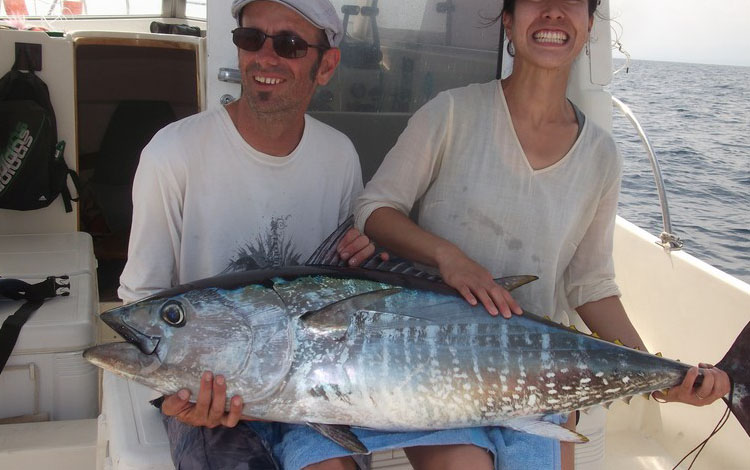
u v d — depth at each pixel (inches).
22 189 146.6
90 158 197.2
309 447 69.8
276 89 81.2
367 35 116.5
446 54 119.0
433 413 69.9
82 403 117.6
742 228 355.9
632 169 494.6
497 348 71.2
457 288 74.5
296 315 67.4
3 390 114.3
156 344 65.7
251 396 66.8
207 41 109.9
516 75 85.9
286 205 88.7
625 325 92.5
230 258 87.1
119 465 77.7
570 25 81.0
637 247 143.6
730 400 75.5
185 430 74.7
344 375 67.4
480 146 86.8
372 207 88.0
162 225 84.0
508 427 75.3
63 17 211.3
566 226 87.1
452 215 88.0
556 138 86.6
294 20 80.2
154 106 195.9
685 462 124.1
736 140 669.9
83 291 127.6
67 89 153.6
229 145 84.8
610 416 132.9
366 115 119.6
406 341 69.0
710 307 125.2
